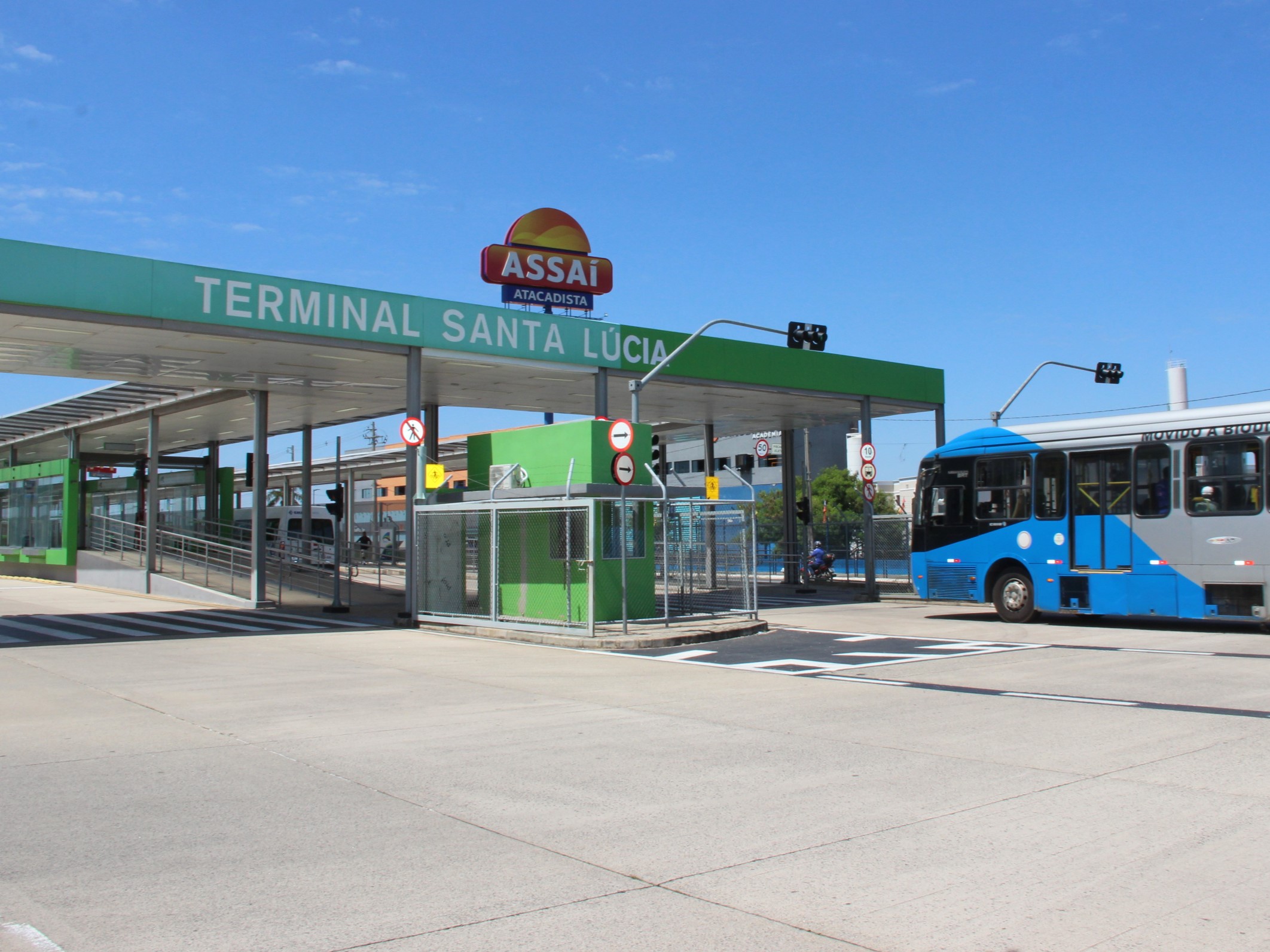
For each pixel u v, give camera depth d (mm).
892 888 5121
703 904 4914
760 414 34500
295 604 28234
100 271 18031
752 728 9570
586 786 7320
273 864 5578
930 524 21812
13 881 5289
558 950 4367
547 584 20391
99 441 43219
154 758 8359
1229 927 4574
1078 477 19703
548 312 29031
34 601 30094
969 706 10719
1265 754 8242
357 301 21062
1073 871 5355
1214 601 17859
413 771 7855
